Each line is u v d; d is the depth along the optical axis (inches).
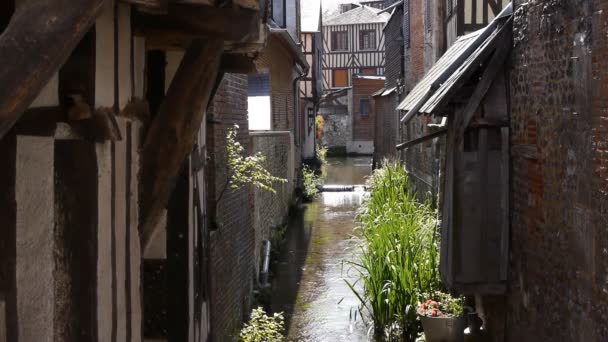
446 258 271.7
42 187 97.0
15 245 90.0
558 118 206.4
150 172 143.5
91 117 107.7
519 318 246.1
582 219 187.3
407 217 394.0
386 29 1011.9
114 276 122.3
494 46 253.8
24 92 75.7
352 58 1836.9
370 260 344.8
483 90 252.5
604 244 172.1
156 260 184.2
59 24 78.7
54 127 100.4
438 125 439.2
